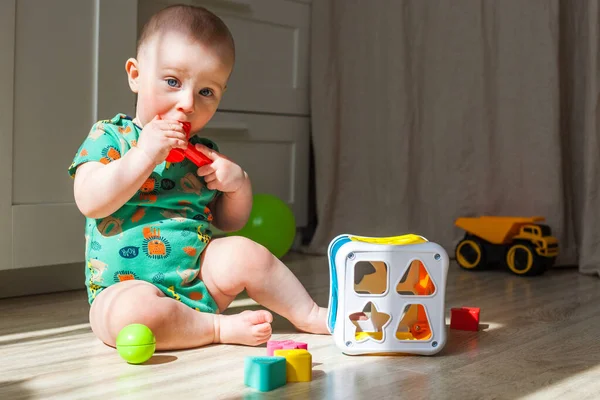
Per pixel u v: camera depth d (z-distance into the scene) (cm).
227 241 131
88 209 123
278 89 243
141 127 133
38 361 111
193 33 125
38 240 163
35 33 161
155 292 119
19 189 160
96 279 127
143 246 126
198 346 120
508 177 229
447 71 235
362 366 111
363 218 247
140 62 129
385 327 116
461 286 190
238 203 138
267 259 129
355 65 247
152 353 111
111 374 104
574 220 224
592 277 206
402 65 238
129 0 176
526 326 141
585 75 216
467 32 231
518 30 224
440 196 238
